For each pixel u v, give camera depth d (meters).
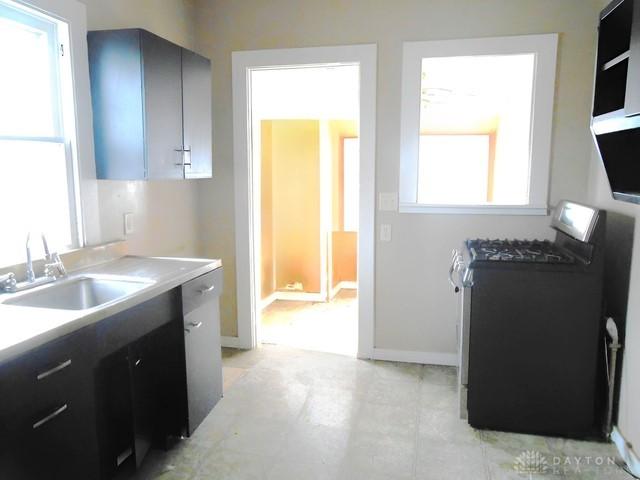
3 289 1.93
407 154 3.19
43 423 1.49
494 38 2.98
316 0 3.21
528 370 2.44
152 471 2.17
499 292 2.42
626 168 1.95
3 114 2.03
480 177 3.16
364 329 3.43
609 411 2.41
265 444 2.38
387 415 2.66
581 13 2.88
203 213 3.59
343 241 5.59
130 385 1.97
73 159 2.33
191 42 3.39
